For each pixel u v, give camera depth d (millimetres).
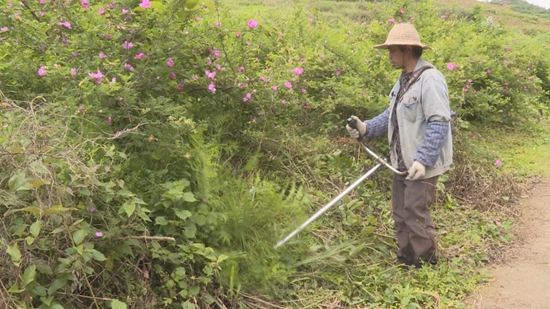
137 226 3188
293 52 5840
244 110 4785
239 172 4711
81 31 3881
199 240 3611
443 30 9070
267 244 3873
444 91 3879
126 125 3734
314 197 4859
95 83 3387
